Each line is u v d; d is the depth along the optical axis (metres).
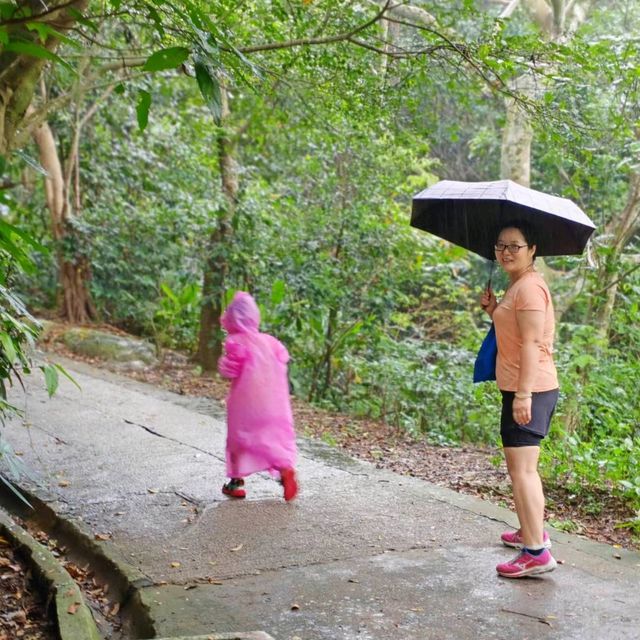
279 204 11.46
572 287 10.13
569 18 11.09
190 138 13.80
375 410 9.44
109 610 4.04
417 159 11.48
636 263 9.49
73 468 5.99
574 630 3.61
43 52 2.68
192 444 6.74
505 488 6.02
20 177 14.49
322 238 10.48
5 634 3.59
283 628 3.62
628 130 7.98
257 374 5.35
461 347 10.14
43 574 3.98
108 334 12.29
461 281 12.36
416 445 7.82
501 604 3.88
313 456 6.57
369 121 8.59
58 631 3.55
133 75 8.52
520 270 4.26
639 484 5.45
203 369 11.10
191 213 12.66
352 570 4.29
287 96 9.58
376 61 8.09
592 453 6.15
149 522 4.95
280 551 4.53
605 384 7.73
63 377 9.30
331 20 7.42
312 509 5.24
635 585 4.12
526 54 6.92
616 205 10.14
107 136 14.38
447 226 4.76
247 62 3.27
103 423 7.33
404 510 5.25
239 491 5.43
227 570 4.27
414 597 3.95
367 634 3.57
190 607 3.84
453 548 4.61
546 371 4.22
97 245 13.48
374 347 10.42
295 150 12.21
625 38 8.07
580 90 8.05
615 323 9.26
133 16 4.71
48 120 12.99
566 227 4.41
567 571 4.29
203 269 11.47
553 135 7.33
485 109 14.01
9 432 6.83
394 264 10.55
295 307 10.15
